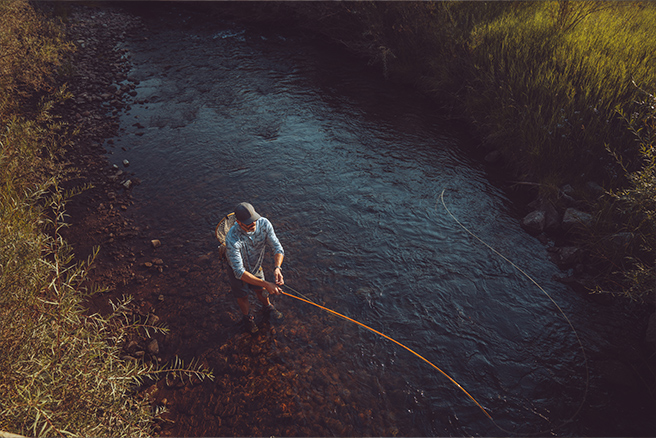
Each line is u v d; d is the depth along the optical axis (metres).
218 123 8.47
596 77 6.41
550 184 5.87
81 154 7.43
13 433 2.16
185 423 3.50
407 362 4.00
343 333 4.27
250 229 3.55
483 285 4.82
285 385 3.79
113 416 2.62
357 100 9.20
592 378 3.81
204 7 14.84
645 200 4.50
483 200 6.21
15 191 4.69
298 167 7.07
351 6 11.23
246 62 11.16
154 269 5.11
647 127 5.25
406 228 5.70
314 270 5.05
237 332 4.30
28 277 2.69
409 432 3.44
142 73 10.56
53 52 9.89
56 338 2.58
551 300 4.62
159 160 7.34
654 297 4.31
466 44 8.48
